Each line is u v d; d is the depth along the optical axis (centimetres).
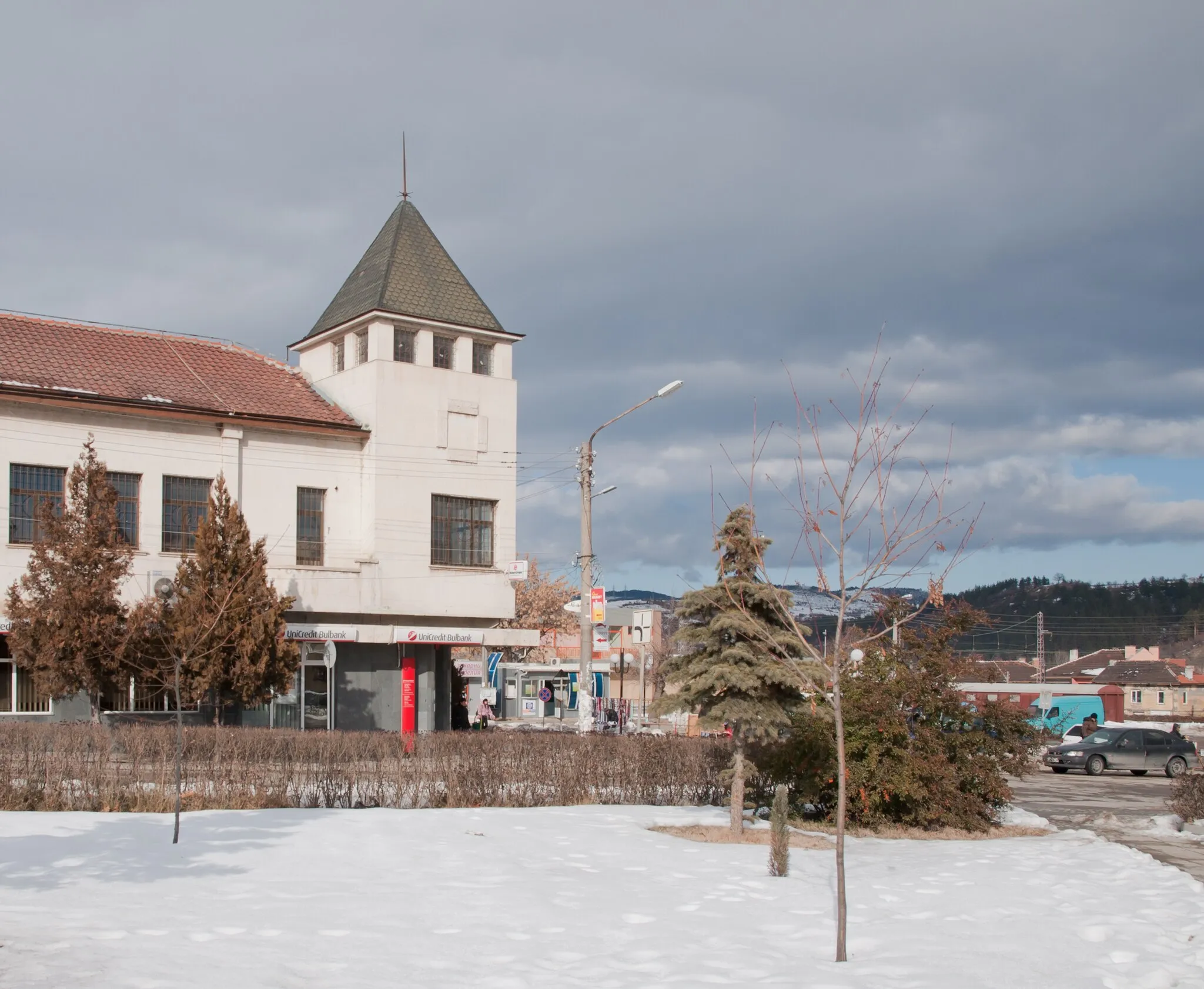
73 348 3538
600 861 1366
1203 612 15012
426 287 4000
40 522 2888
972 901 1155
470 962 849
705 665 1648
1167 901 1159
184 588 3044
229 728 1881
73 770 1723
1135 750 3638
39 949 827
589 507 2745
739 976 822
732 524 1648
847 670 1841
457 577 3912
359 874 1230
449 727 4034
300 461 3722
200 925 935
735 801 1666
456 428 3978
